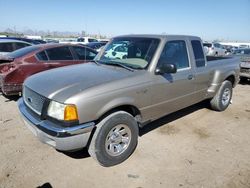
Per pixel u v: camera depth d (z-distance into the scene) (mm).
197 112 5559
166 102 3949
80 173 3141
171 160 3488
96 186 2914
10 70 5621
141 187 2912
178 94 4160
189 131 4496
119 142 3314
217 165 3396
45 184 2916
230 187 2941
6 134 4133
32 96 3201
